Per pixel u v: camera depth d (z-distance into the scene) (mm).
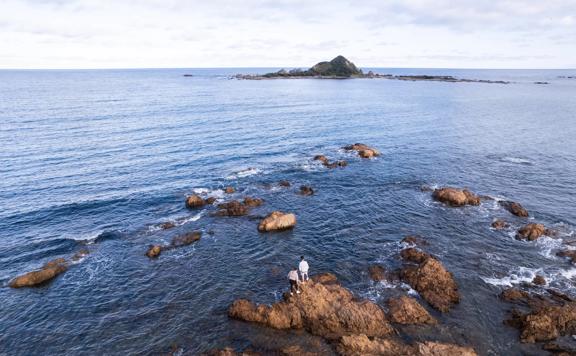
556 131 85625
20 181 48938
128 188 47781
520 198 46188
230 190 47062
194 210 42188
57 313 26391
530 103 135250
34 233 36812
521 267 31250
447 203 44219
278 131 81438
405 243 35250
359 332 23656
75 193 45875
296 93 159500
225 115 99000
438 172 55969
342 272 30906
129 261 32438
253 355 21938
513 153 66625
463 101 139625
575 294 27719
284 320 24500
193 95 149500
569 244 34656
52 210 41438
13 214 40312
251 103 124188
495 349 22641
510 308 26219
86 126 80875
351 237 36781
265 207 43125
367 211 42531
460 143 73625
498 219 40125
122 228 37969
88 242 35250
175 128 81125
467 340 23312
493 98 150375
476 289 28375
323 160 59969
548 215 41281
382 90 179125
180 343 23516
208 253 33750
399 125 91375
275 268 31625
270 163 59156
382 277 29812
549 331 23406
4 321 25625
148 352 22891
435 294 27281
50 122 84312
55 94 148500
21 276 29438
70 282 29672
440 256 33031
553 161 61812
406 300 25906
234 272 31062
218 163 58250
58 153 60562
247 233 37344
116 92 161500
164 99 133750
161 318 25797
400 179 52812
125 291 28656
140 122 86875
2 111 98688
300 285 26391
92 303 27375
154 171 53938
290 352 22203
